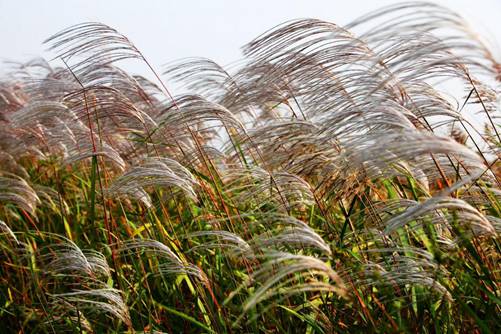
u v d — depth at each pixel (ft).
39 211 18.72
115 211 17.78
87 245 16.16
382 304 11.77
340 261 12.62
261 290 8.54
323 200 13.28
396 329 10.30
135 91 16.89
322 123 12.53
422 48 9.62
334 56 12.23
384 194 14.69
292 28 12.59
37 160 23.17
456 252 10.91
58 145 19.75
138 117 15.70
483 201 11.94
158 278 14.52
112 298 12.21
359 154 9.16
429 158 12.16
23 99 27.02
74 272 14.40
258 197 13.89
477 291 11.24
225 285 13.98
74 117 16.24
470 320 11.30
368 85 11.91
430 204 8.84
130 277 14.61
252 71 14.47
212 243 12.94
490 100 12.90
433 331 11.71
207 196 15.55
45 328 13.28
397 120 10.53
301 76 12.88
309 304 11.85
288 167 13.12
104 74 16.03
